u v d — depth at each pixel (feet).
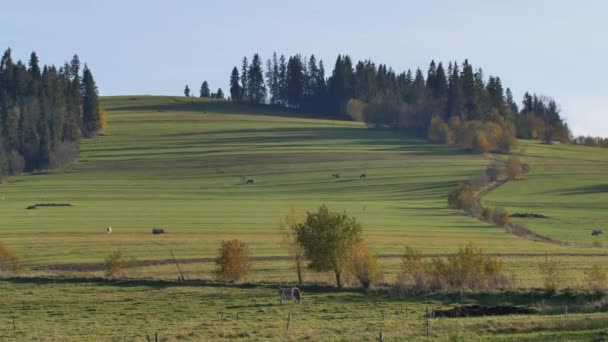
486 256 215.51
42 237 351.67
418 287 204.13
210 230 383.04
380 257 299.58
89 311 185.06
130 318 174.60
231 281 230.07
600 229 411.75
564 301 176.65
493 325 136.36
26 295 207.62
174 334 144.87
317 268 222.28
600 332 125.59
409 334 130.62
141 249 316.40
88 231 376.89
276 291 211.00
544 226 422.82
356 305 185.16
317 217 224.94
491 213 442.50
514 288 193.06
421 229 398.83
